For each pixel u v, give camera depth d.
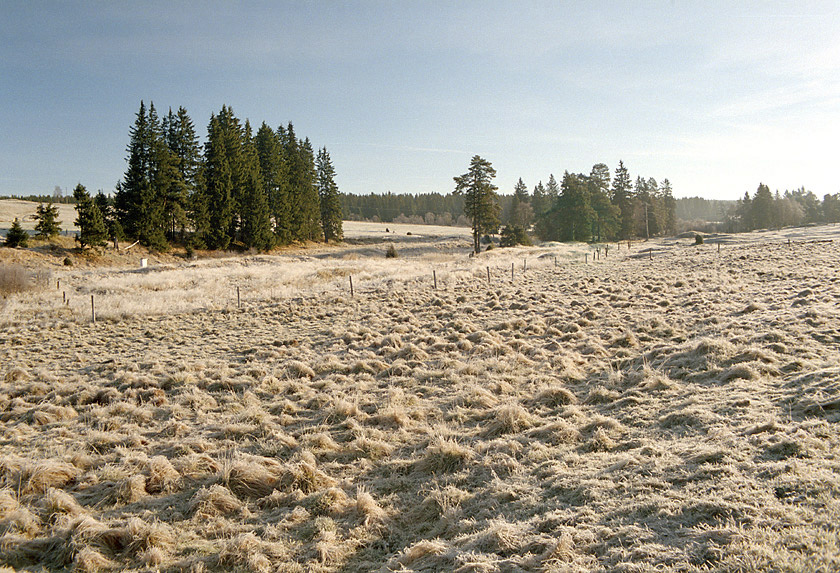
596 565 4.02
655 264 32.81
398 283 28.30
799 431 5.79
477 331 15.27
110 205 56.16
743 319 13.41
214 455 7.76
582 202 77.38
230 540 5.28
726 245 46.84
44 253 42.66
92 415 9.79
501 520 5.16
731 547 3.78
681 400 8.23
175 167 56.94
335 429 8.66
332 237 83.38
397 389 10.25
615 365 11.27
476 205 62.72
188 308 22.44
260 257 50.25
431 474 6.84
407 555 4.84
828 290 16.53
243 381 11.43
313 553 5.10
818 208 117.81
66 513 5.95
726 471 5.26
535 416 8.43
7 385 11.62
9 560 5.04
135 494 6.43
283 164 70.50
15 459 7.12
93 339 17.02
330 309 21.75
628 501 5.05
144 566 5.01
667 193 109.88
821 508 4.16
